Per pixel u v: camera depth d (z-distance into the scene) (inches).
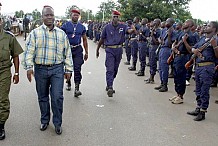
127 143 185.2
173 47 269.6
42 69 192.4
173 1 1092.5
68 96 289.3
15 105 254.4
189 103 279.0
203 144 187.8
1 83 184.5
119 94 303.6
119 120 225.8
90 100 277.4
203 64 228.7
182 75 271.6
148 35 397.7
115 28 289.6
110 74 287.6
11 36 187.8
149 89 331.3
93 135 196.1
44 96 202.1
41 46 188.7
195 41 262.2
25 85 325.4
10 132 197.5
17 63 193.2
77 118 227.6
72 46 279.6
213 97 312.8
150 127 213.5
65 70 197.3
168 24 303.1
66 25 279.7
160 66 321.1
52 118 215.8
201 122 227.9
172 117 237.1
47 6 192.9
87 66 472.7
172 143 187.5
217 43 226.1
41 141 184.9
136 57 450.6
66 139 188.7
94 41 973.8
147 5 979.3
